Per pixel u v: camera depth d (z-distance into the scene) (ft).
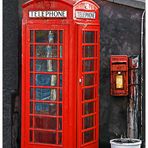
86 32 31.81
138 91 35.35
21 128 33.17
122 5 34.91
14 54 34.01
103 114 35.17
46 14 31.24
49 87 31.78
